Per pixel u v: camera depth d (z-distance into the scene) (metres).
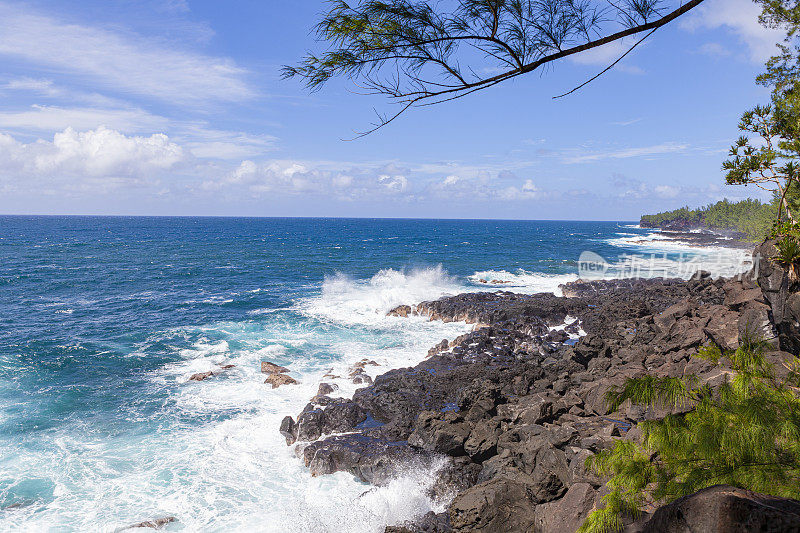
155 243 105.62
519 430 12.04
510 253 77.56
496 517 8.77
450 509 9.35
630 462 4.29
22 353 23.34
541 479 9.43
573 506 7.92
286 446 14.11
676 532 2.60
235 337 26.23
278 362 21.77
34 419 15.84
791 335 9.54
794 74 9.55
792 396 4.05
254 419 15.79
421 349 23.56
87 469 12.77
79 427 15.26
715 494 2.52
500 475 10.49
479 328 26.61
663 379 4.29
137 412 16.42
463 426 12.84
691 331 16.59
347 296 38.91
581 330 25.45
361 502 11.14
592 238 113.19
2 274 53.06
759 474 3.62
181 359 22.44
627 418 12.08
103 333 27.48
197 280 50.50
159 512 10.98
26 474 12.49
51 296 40.84
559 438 10.66
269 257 74.69
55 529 10.41
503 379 17.23
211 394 18.05
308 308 33.97
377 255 76.94
